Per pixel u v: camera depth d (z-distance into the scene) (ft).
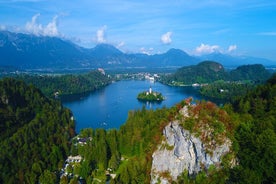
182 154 536.83
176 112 578.66
